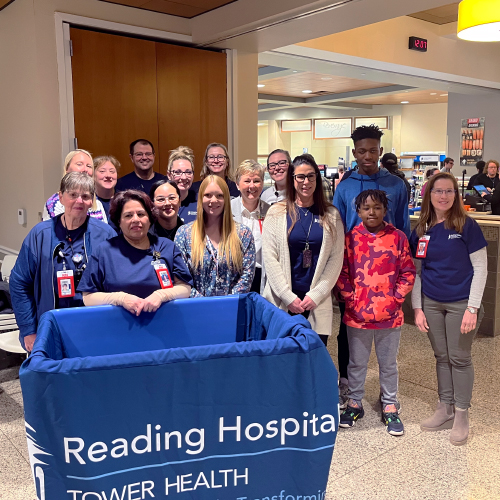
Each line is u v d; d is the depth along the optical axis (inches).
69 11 144.6
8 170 169.6
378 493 86.0
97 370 45.1
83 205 86.7
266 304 65.0
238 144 191.2
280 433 50.8
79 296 88.7
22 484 89.8
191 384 47.6
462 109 425.1
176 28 168.4
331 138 611.8
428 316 107.8
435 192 102.7
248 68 190.4
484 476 91.0
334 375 52.1
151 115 165.9
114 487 47.1
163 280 74.9
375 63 262.8
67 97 146.9
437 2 134.3
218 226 93.2
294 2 137.4
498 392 127.6
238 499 51.1
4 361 145.6
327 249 102.7
